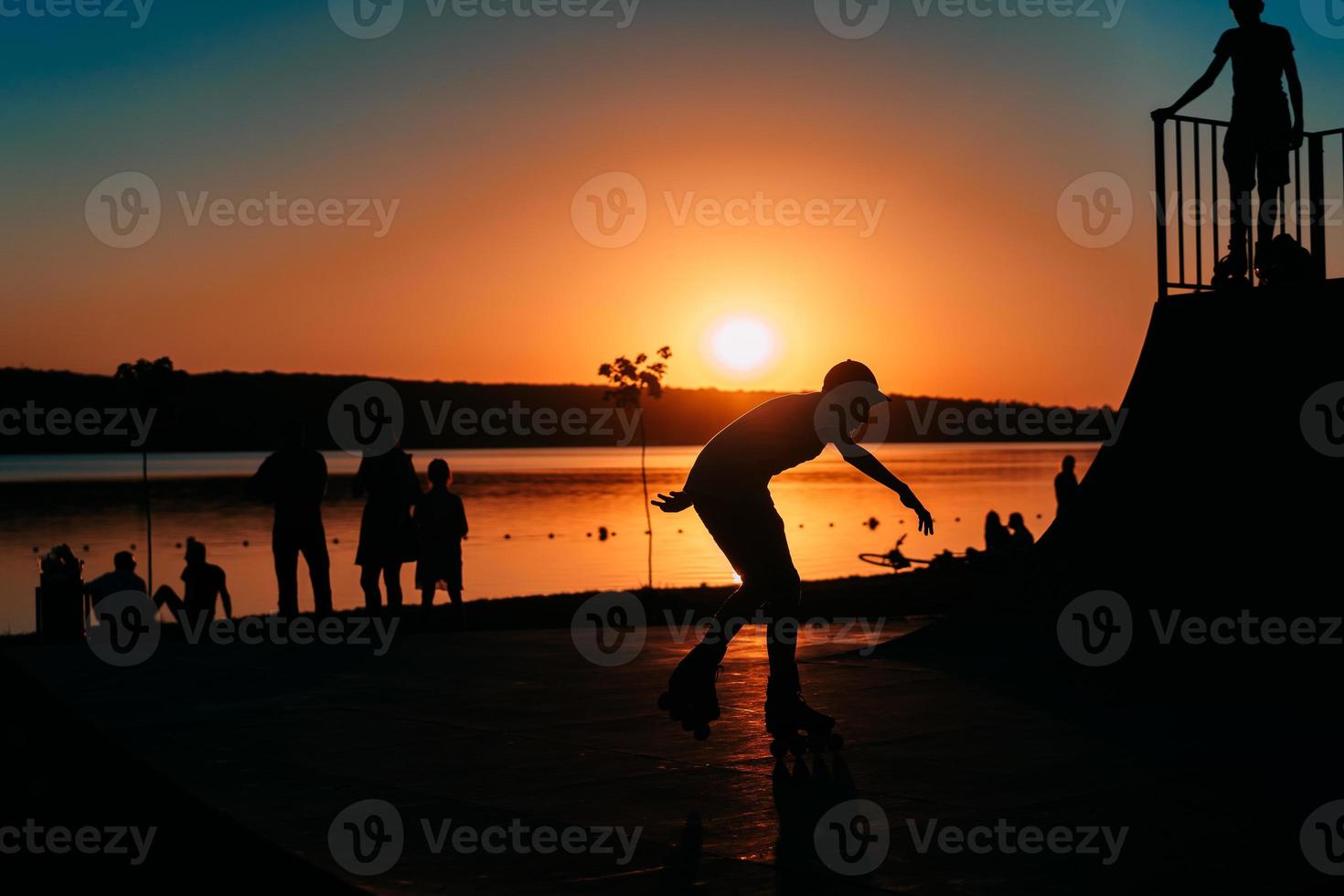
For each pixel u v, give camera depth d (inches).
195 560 534.0
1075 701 281.3
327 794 197.6
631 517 1931.6
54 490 2874.0
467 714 271.4
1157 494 335.0
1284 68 372.2
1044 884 147.9
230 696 297.3
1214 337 338.0
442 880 151.6
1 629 715.4
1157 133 372.5
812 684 307.4
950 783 202.2
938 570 745.0
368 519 458.6
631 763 220.8
